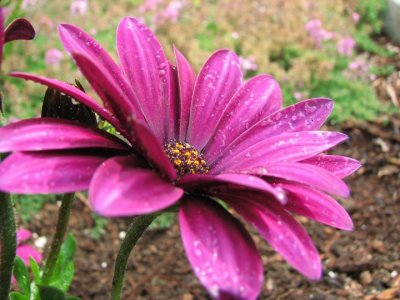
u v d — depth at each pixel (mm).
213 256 64
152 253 175
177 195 65
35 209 186
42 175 66
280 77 234
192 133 91
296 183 77
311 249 68
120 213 59
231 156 87
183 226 67
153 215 82
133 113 62
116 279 89
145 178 66
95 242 179
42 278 106
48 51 223
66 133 71
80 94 74
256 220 69
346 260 170
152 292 161
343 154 216
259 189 67
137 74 87
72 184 66
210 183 71
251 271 64
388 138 224
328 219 73
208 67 95
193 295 161
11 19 127
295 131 87
